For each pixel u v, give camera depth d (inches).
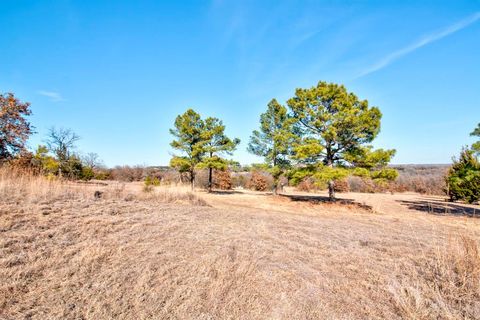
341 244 216.8
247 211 426.6
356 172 524.4
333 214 472.4
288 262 165.6
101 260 143.6
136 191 484.4
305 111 600.7
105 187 434.0
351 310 109.8
